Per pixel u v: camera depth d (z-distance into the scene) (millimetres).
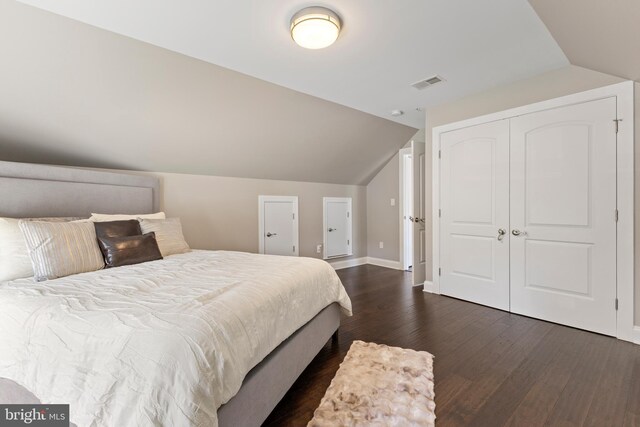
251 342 1204
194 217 3436
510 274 2865
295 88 2930
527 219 2732
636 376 1752
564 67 2494
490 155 2994
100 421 864
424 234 4023
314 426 1375
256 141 3393
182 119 2742
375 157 4754
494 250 2982
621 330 2240
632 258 2191
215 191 3607
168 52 2201
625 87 2199
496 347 2145
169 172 3236
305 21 1740
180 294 1326
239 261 2127
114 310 1141
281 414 1477
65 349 1017
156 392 854
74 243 1906
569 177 2479
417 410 1472
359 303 3188
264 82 2768
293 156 3922
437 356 2020
